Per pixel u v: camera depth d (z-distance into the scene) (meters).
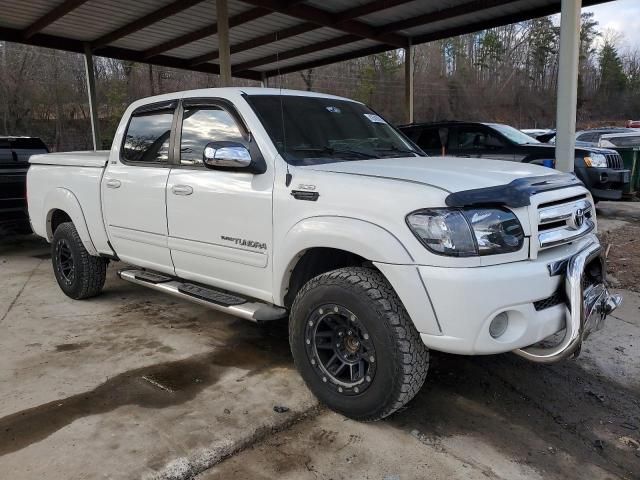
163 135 4.29
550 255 2.94
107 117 36.94
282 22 10.95
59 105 36.47
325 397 3.19
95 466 2.71
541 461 2.79
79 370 3.83
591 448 2.92
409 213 2.75
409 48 12.38
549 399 3.44
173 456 2.80
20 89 35.50
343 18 10.41
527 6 10.03
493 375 3.76
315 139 3.78
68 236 5.31
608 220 9.78
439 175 3.03
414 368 2.86
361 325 2.93
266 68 15.06
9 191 8.05
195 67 14.41
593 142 17.30
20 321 4.90
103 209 4.80
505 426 3.12
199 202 3.85
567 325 2.87
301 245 3.16
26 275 6.71
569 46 6.13
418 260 2.71
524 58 57.25
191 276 4.16
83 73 36.94
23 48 35.22
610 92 64.25
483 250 2.69
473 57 57.19
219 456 2.80
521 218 2.80
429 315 2.71
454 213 2.69
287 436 3.00
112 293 5.75
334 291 3.01
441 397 3.45
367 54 13.34
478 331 2.66
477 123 9.50
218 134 3.85
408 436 3.00
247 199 3.52
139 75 37.56
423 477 2.65
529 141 9.25
